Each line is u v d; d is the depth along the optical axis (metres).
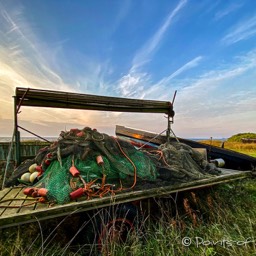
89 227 2.55
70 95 4.39
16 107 3.96
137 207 2.91
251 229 2.71
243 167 5.84
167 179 3.22
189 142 6.17
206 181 3.45
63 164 2.69
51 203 2.19
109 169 2.85
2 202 2.24
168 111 5.70
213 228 2.81
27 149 5.43
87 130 3.30
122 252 2.24
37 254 2.18
